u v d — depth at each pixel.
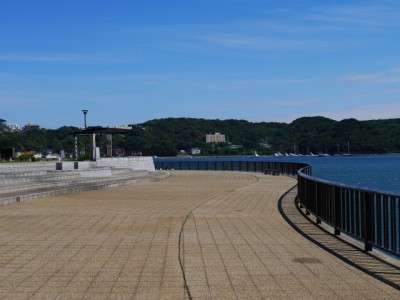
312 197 13.88
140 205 17.55
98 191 24.56
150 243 10.20
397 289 6.70
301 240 10.54
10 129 114.00
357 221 9.59
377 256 8.84
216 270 7.88
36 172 30.58
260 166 50.53
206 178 37.38
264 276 7.48
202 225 12.68
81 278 7.41
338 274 7.57
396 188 42.34
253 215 14.70
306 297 6.36
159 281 7.22
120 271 7.84
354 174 68.06
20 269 7.99
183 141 171.00
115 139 116.25
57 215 14.55
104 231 11.70
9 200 17.70
